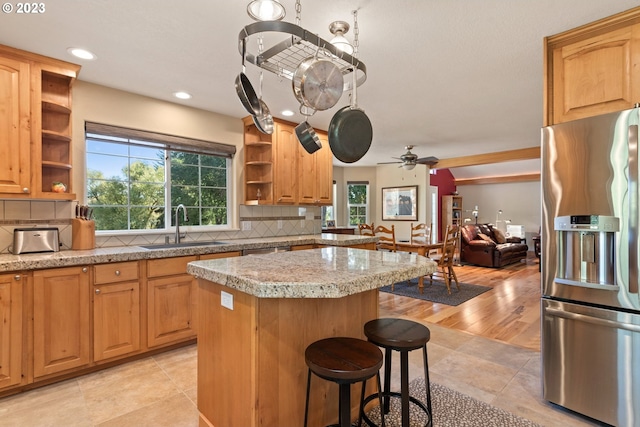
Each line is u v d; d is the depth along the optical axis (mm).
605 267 1799
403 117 3955
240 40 1587
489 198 10805
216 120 3699
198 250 2877
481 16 1919
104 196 3059
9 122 2246
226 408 1611
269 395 1493
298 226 4543
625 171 1707
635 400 1701
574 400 1916
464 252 7531
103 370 2453
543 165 2027
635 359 1696
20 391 2148
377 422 1886
